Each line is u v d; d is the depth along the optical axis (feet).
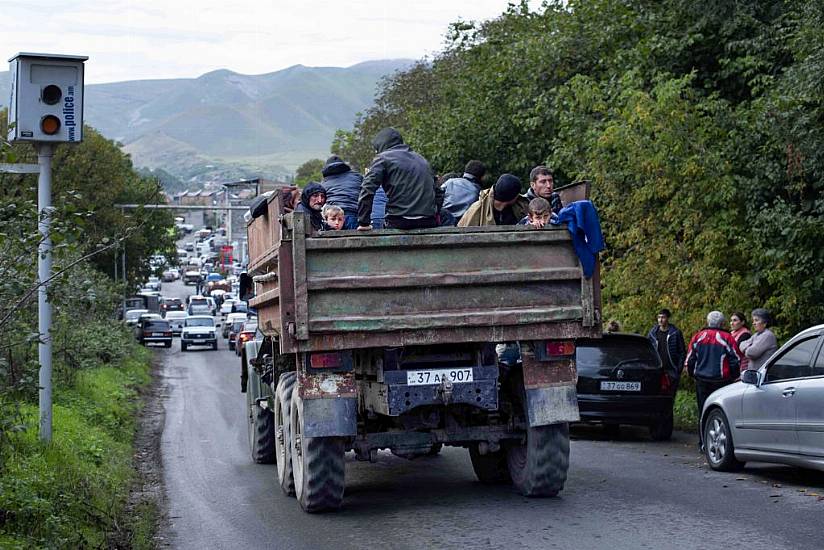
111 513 33.40
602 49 90.12
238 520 33.68
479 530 29.84
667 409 54.80
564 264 33.01
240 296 46.73
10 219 30.71
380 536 29.63
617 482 38.70
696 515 31.55
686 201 62.64
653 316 67.67
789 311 58.39
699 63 81.15
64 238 31.01
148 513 34.81
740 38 77.05
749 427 39.88
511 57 95.35
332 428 31.48
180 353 209.15
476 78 100.58
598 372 54.65
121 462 47.14
